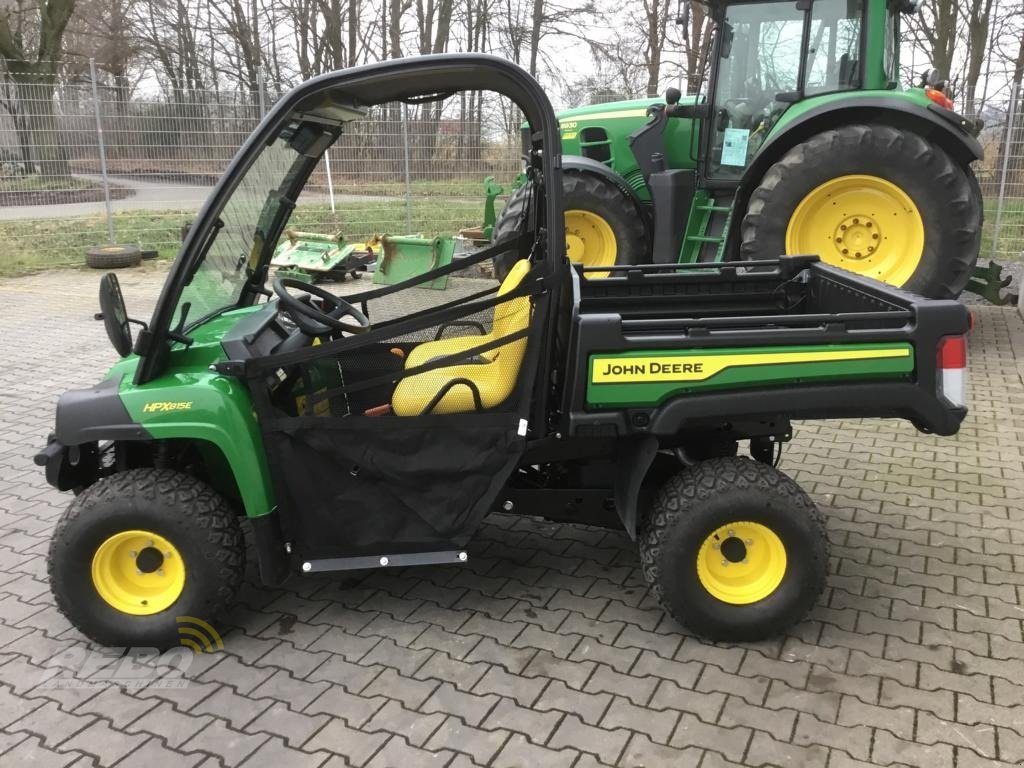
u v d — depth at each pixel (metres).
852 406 2.80
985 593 3.21
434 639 3.00
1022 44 20.16
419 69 2.73
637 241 7.28
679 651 2.90
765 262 3.95
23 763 2.43
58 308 8.53
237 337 2.86
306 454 2.87
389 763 2.40
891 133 5.89
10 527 3.93
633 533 2.85
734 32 6.69
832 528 3.74
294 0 25.56
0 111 11.05
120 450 3.06
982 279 7.11
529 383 2.88
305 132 3.06
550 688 2.71
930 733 2.47
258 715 2.62
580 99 14.45
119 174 11.41
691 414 2.81
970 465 4.41
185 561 2.87
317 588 3.37
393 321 3.42
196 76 27.61
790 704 2.61
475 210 11.84
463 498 2.96
